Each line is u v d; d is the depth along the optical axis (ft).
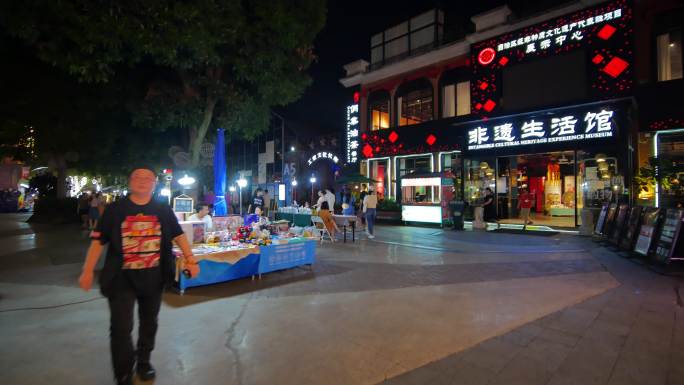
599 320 13.84
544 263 24.57
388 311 15.05
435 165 59.06
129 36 25.44
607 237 32.32
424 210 49.37
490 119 49.88
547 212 60.59
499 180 51.55
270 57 33.22
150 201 9.57
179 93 36.47
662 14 39.88
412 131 61.31
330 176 79.10
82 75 27.96
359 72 68.03
